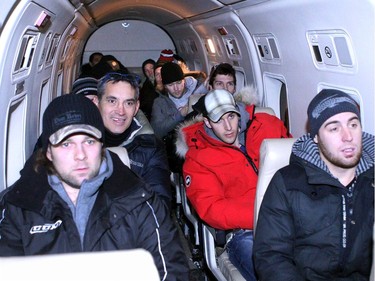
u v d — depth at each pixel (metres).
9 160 3.44
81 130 1.84
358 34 2.76
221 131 3.15
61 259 0.75
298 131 4.23
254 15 4.30
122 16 9.98
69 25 5.07
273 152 2.55
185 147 3.38
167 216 2.08
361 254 2.26
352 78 3.04
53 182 1.90
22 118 3.47
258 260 2.33
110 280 0.73
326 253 2.28
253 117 3.40
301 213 2.29
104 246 1.93
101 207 1.92
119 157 2.31
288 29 3.75
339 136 2.17
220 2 4.79
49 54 4.28
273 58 4.45
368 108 2.94
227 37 5.89
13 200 1.88
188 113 4.37
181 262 2.03
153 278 0.76
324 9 2.98
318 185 2.28
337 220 2.26
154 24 10.35
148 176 3.05
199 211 3.10
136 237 1.98
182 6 6.83
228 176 3.17
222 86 4.64
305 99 3.94
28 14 2.76
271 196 2.36
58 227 1.88
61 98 1.89
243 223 2.98
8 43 2.55
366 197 2.25
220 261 3.14
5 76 2.66
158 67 6.17
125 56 10.46
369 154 2.30
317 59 3.47
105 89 2.97
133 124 3.15
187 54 9.79
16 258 0.75
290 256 2.33
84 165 1.88
